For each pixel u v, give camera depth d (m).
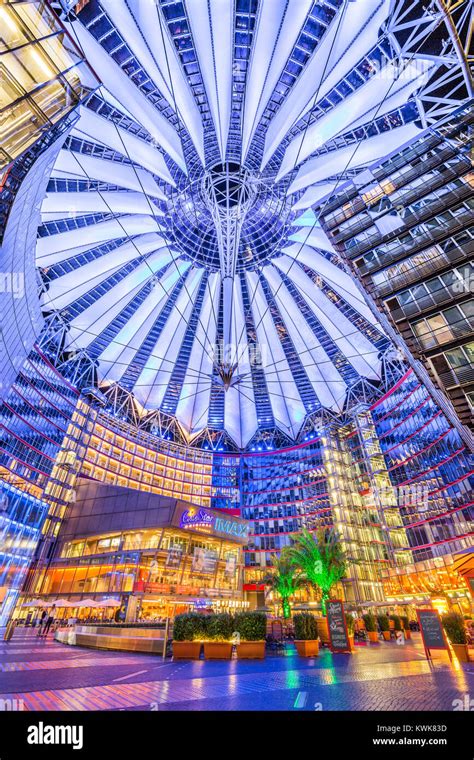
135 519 44.69
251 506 74.25
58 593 44.06
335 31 30.30
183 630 14.35
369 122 37.03
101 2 27.98
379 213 31.97
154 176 45.62
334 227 34.94
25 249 22.17
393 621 30.02
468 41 24.84
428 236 27.69
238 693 7.62
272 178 46.59
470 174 28.02
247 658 13.75
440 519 51.97
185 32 33.59
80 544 47.62
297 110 36.75
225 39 32.72
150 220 48.53
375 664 12.62
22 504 45.94
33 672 9.85
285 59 34.59
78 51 16.42
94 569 43.59
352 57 32.66
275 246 53.81
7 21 13.45
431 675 10.22
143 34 30.77
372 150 38.59
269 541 69.75
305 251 51.69
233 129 44.47
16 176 15.54
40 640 23.62
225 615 14.66
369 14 29.86
